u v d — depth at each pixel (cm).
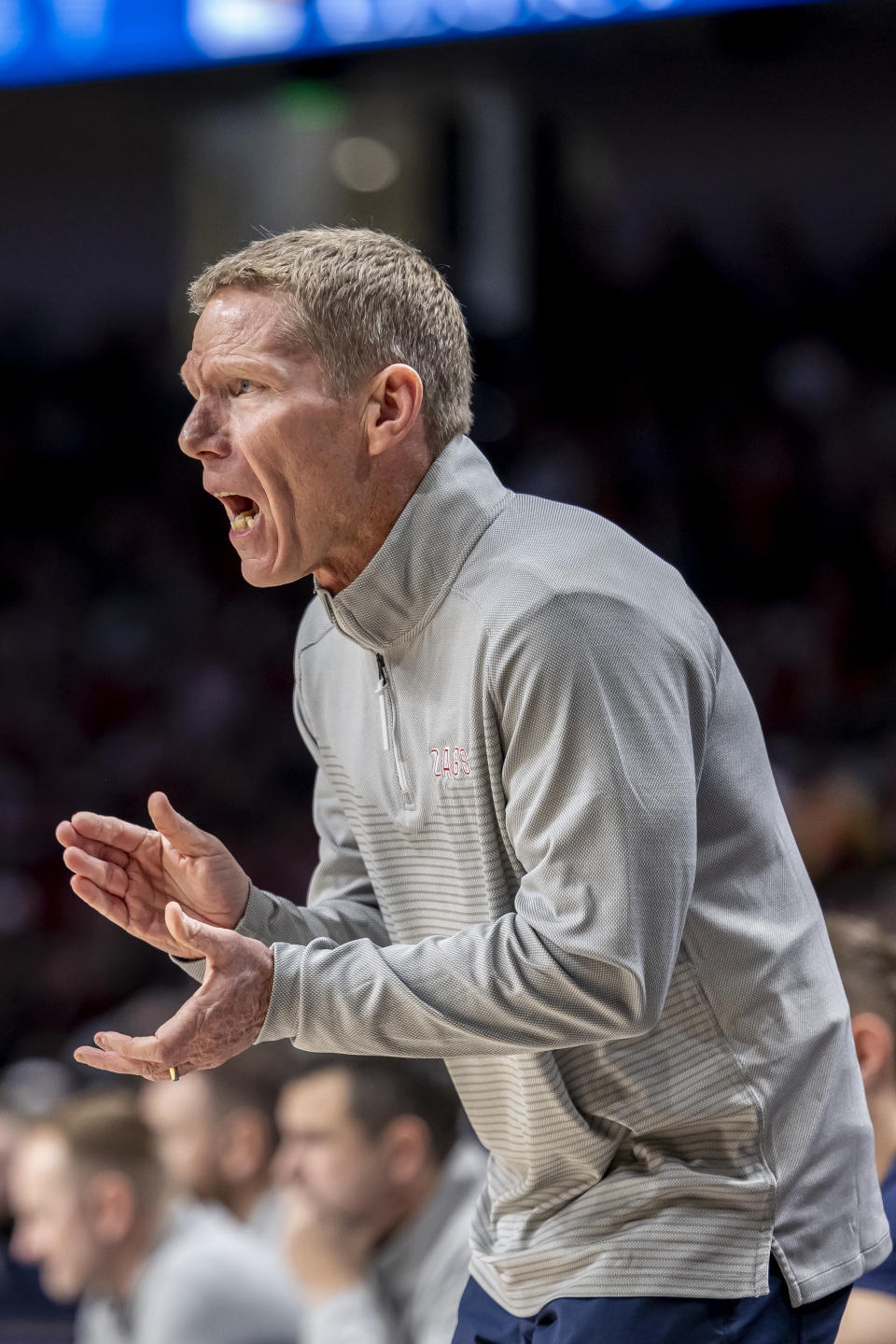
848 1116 396
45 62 1703
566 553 367
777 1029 383
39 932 1873
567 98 1886
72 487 2464
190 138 1823
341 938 430
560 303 2109
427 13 1595
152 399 2473
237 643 2238
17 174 2455
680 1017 381
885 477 2078
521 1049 352
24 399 2508
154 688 2220
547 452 2172
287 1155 672
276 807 2066
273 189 1766
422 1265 661
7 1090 1087
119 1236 757
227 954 339
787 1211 382
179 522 2406
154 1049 333
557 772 347
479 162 1842
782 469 2120
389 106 1770
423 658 383
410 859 403
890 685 1898
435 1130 669
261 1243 809
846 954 507
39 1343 943
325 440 369
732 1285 375
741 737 391
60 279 2498
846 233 2192
